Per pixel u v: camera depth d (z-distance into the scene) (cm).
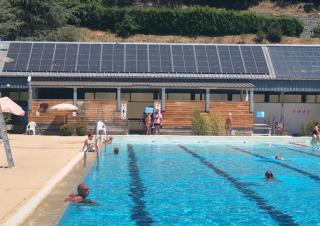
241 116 3459
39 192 1138
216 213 1108
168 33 6150
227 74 3672
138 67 3691
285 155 2338
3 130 1580
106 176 1595
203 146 2745
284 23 6169
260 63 3806
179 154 2316
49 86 3375
